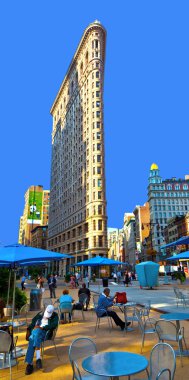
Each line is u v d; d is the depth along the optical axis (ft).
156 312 45.88
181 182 419.33
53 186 393.91
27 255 24.50
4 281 44.88
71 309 39.40
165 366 13.85
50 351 25.90
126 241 589.32
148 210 462.19
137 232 481.05
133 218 531.91
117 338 29.55
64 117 363.15
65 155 342.44
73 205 292.61
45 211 572.92
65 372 20.61
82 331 33.65
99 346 26.71
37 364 21.56
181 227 292.61
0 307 32.78
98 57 278.87
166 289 88.84
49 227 396.98
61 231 326.44
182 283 112.57
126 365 12.59
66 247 302.86
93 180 246.47
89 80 276.62
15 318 41.65
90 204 242.37
